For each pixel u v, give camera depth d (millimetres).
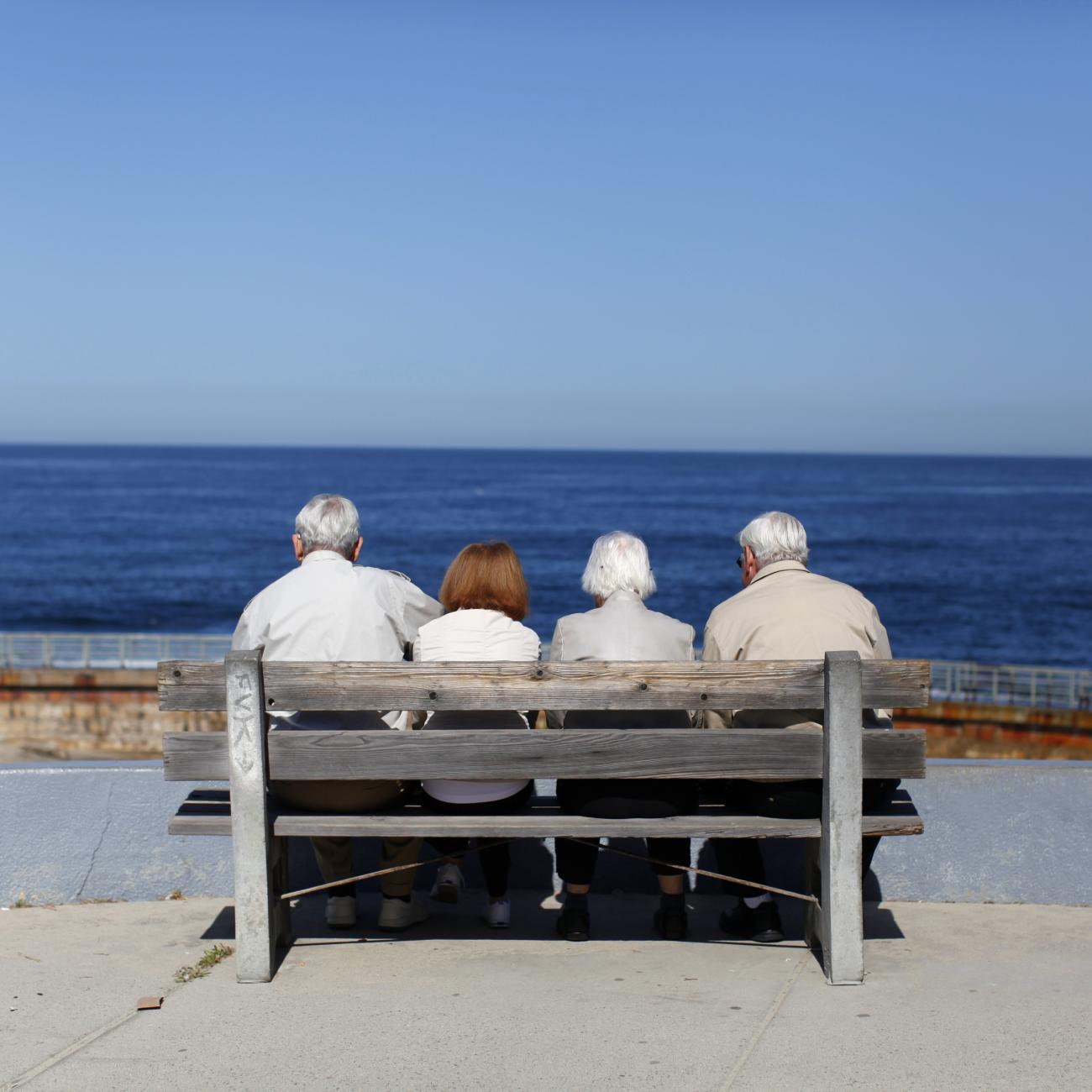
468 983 4031
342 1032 3613
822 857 4090
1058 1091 3197
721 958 4297
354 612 4488
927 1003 3832
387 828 4062
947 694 23453
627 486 189500
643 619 4480
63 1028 3666
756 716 4379
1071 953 4352
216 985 4008
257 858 3998
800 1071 3326
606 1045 3506
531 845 5211
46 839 4977
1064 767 5074
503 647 4441
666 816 4160
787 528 4652
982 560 84438
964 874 5035
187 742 3998
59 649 32906
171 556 84812
